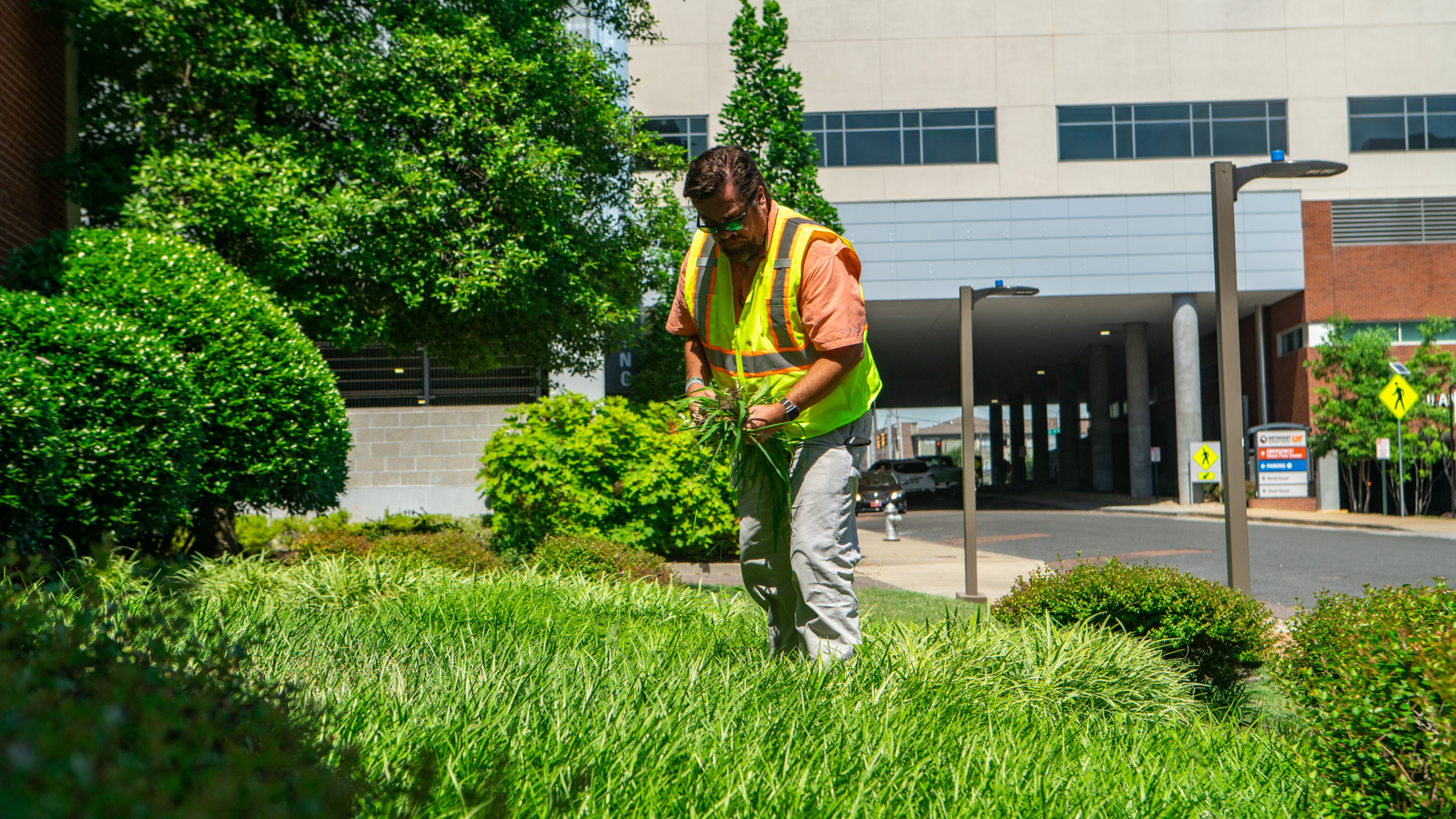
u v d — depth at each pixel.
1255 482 31.70
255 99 10.74
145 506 7.03
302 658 3.72
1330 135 31.09
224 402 8.14
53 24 10.05
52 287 8.18
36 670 1.25
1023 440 67.38
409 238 10.75
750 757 2.42
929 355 44.38
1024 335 39.22
